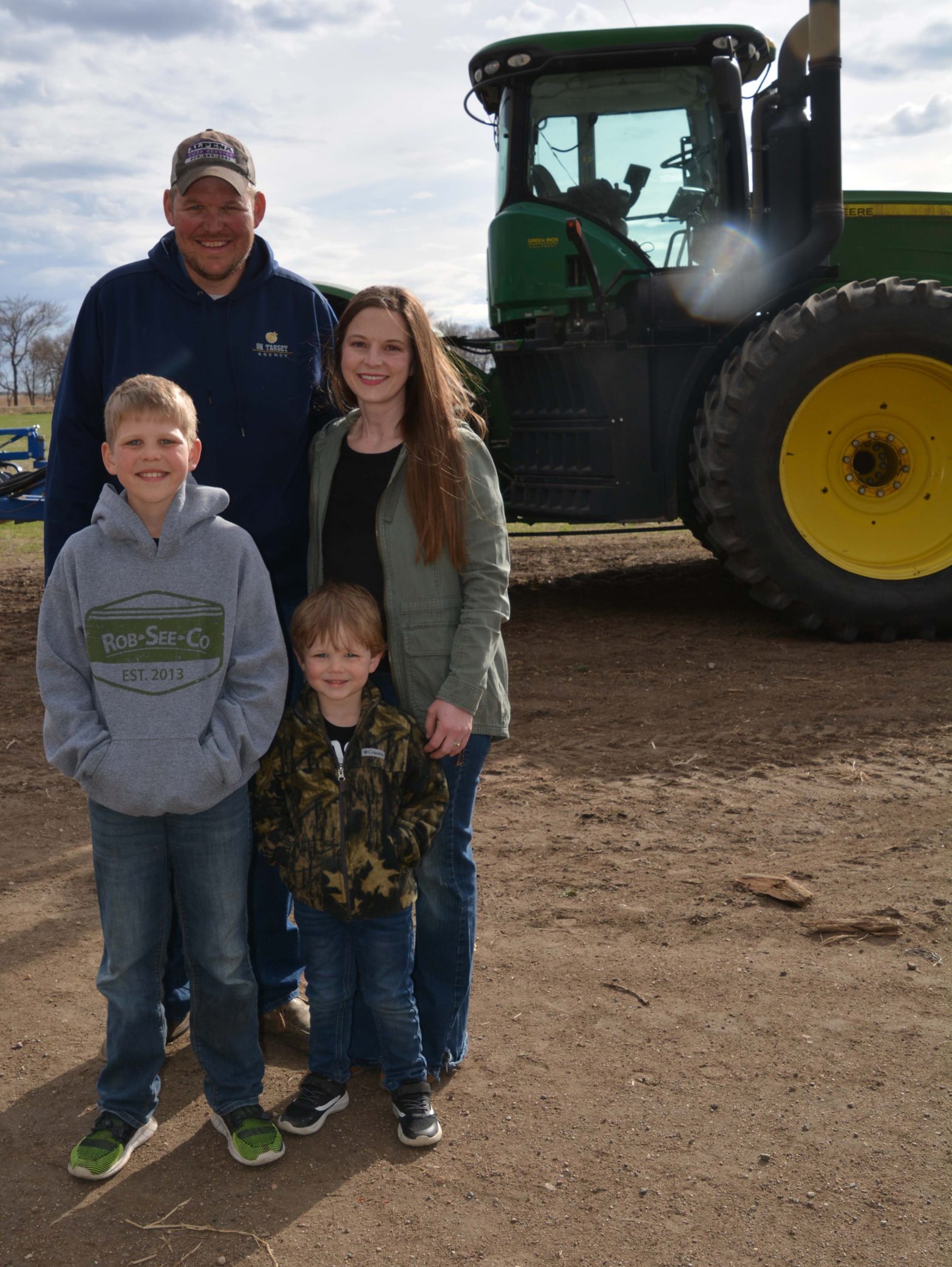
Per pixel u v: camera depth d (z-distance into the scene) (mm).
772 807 3891
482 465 2410
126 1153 2238
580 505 6531
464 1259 1950
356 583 2410
